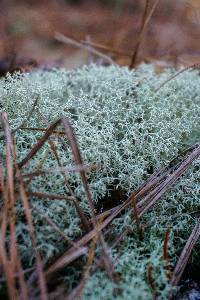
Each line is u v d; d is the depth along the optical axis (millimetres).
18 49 454
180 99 342
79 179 267
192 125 322
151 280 240
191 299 250
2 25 502
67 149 274
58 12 558
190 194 284
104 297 231
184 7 509
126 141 290
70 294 226
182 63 420
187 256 255
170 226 263
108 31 527
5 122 263
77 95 339
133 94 343
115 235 257
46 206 256
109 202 281
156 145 292
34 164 261
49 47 479
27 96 302
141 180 283
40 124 290
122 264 244
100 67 365
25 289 217
